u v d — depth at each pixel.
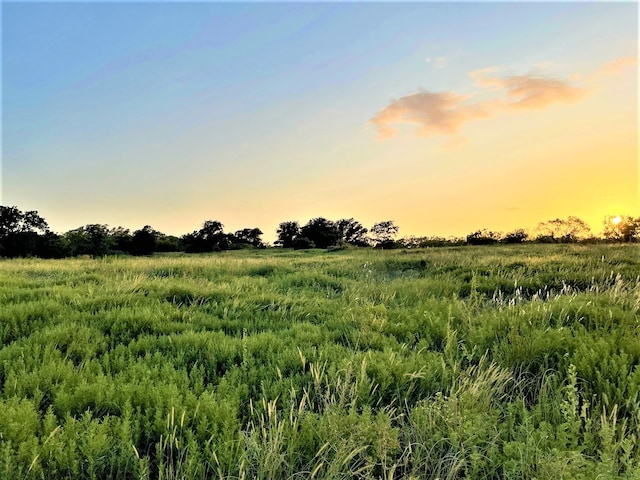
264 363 4.59
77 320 5.93
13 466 2.44
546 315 5.91
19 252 49.34
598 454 2.64
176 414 3.12
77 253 52.59
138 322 5.90
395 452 2.86
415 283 9.86
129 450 2.71
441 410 3.28
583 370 3.94
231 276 12.23
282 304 7.74
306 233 109.94
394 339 5.29
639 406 3.22
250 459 2.75
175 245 83.31
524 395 3.90
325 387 3.90
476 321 5.99
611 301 6.72
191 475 2.55
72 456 2.57
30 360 4.20
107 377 3.87
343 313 6.98
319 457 2.82
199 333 5.36
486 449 2.81
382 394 3.80
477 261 14.93
